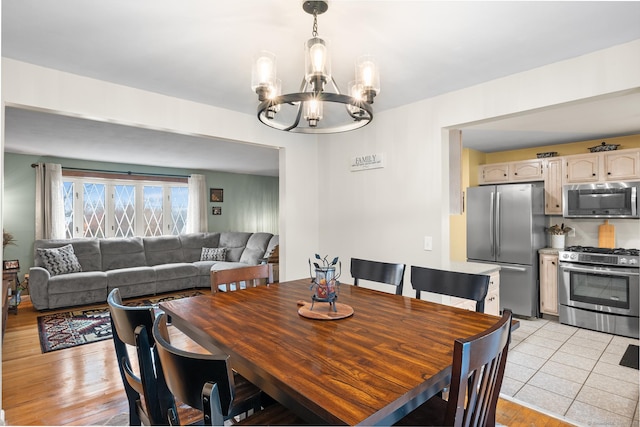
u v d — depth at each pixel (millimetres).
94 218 6219
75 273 4941
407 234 3023
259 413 1303
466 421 1010
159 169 6930
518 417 2207
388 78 2428
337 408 884
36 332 3744
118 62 2178
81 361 3018
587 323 3945
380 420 873
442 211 2795
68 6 1571
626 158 3953
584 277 3982
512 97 2369
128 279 5113
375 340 1356
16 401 2369
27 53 2053
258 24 1728
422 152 2910
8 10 1603
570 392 2514
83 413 2225
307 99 1435
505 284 4457
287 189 3613
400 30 1781
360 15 1638
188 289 5840
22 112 3311
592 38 1871
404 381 1024
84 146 4918
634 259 3639
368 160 3330
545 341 3562
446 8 1582
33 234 5535
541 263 4367
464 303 2957
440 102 2781
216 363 824
